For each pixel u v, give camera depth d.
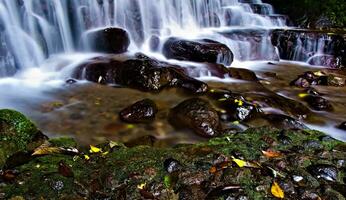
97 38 4.88
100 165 2.18
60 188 1.91
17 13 4.44
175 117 3.20
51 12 4.81
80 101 3.63
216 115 3.12
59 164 2.15
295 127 3.14
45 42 4.71
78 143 2.78
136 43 5.58
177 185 2.01
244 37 5.86
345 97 4.20
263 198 1.90
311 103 3.86
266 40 5.92
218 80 4.43
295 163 2.28
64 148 2.41
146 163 2.18
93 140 2.90
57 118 3.27
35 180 1.96
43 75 4.27
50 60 4.62
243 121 3.27
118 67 4.10
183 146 2.54
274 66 5.50
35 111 3.40
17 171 2.06
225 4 7.21
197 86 3.83
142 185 1.98
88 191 1.93
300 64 5.68
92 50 4.98
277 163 2.26
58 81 4.14
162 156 2.28
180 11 6.31
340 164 2.31
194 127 3.01
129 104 3.59
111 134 3.02
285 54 5.93
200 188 1.98
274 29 6.37
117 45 4.85
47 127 3.10
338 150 2.49
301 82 4.50
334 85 4.55
